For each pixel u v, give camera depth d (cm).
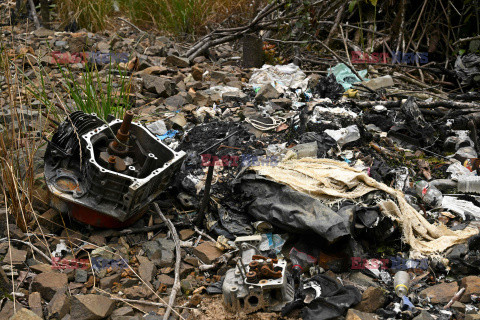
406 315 307
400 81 679
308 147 429
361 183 385
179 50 752
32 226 369
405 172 427
